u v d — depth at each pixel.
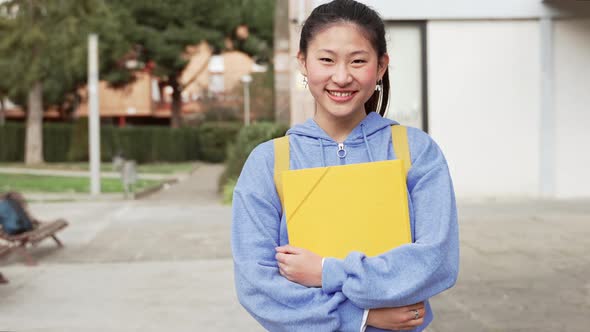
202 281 6.25
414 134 1.83
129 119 52.72
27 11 26.66
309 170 1.71
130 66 39.12
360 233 1.68
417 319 1.64
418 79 11.55
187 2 38.53
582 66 11.62
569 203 11.00
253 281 1.66
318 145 1.80
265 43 43.00
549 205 10.77
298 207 1.70
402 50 11.50
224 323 4.81
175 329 4.66
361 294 1.57
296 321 1.61
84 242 8.84
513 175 11.69
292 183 1.70
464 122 11.58
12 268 7.10
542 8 11.42
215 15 39.47
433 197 1.72
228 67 55.59
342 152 1.79
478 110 11.59
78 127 36.25
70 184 21.36
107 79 38.53
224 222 10.66
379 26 1.76
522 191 11.70
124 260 7.43
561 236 7.90
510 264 6.41
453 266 1.67
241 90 49.69
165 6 38.00
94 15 27.30
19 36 26.42
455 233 1.70
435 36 11.47
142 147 38.50
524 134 11.65
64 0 26.84
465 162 11.62
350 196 1.69
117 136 37.38
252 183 1.79
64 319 4.96
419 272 1.59
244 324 4.77
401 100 11.53
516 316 4.66
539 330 4.32
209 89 52.94
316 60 1.74
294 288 1.63
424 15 11.30
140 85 51.03
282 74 15.27
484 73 11.55
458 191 11.66
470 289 5.47
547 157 11.62
